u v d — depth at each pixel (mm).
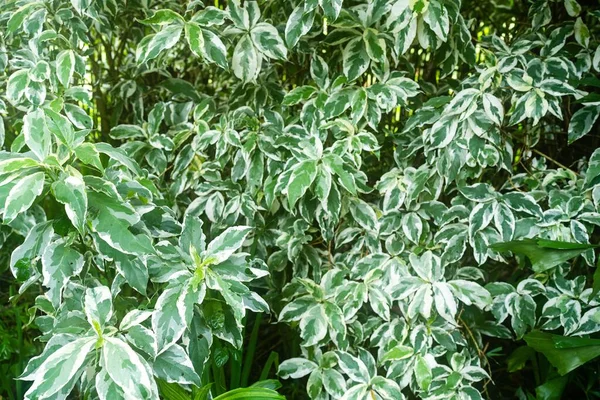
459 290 1467
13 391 1632
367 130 1747
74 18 1638
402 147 1680
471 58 1608
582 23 1609
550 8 1852
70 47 1634
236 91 1756
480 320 1672
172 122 1802
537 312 1633
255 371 1925
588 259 1442
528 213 1510
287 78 1889
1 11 1684
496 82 1498
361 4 1629
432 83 1929
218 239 1251
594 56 1557
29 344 1663
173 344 1154
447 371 1457
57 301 1115
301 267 1696
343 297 1529
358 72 1540
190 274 1184
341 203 1614
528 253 1380
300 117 1619
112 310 1166
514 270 1847
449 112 1463
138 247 1058
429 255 1513
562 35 1614
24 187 1018
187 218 1289
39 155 1079
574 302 1461
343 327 1499
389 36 1537
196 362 1233
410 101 1773
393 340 1521
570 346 1354
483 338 1962
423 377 1425
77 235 1185
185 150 1717
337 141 1549
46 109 1152
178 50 2062
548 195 1547
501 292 1509
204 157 1829
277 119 1670
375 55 1516
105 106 2074
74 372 1011
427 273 1489
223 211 1675
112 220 1072
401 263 1559
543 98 1457
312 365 1550
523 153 1723
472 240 1470
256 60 1549
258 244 1744
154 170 1744
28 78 1476
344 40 1561
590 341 1351
